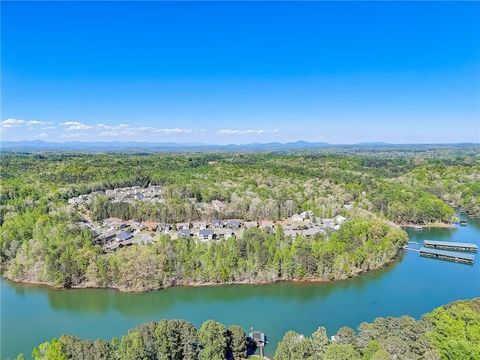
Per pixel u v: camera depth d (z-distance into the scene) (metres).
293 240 162.38
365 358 75.25
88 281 140.25
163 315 120.56
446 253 174.50
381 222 181.38
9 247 156.88
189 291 137.88
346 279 147.88
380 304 127.06
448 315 88.94
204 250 148.75
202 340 86.69
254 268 144.38
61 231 160.38
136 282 137.00
